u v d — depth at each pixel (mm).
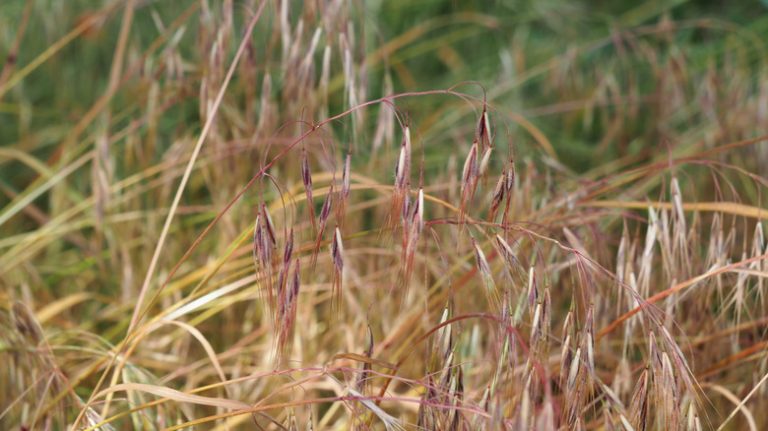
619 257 680
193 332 649
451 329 628
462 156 819
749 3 1059
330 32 719
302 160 623
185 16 776
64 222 830
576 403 619
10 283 779
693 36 1063
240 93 839
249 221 774
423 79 1026
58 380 689
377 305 745
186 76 824
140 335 658
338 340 745
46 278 827
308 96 732
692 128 881
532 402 604
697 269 708
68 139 823
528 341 707
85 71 970
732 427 713
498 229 654
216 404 619
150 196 829
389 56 960
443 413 624
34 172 906
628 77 972
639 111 961
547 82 962
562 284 737
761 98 832
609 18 949
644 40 1022
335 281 629
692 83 937
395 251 741
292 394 697
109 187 776
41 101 1000
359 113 729
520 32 1009
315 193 645
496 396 592
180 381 747
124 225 811
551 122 970
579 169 917
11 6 1000
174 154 798
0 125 958
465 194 626
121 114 819
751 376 710
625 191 763
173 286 726
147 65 814
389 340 700
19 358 693
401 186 619
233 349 724
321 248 759
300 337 722
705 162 691
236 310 777
